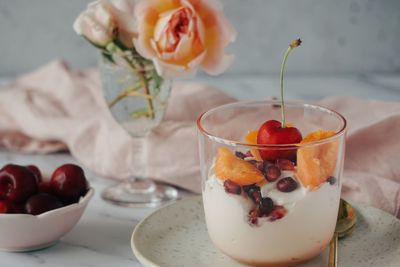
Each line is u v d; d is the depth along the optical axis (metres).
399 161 0.72
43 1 1.08
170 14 0.65
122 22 0.68
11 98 0.89
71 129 0.81
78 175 0.65
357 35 1.09
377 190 0.69
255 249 0.56
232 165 0.55
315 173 0.55
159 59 0.67
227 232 0.56
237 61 1.11
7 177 0.63
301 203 0.55
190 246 0.61
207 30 0.68
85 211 0.71
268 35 1.10
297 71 1.12
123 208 0.71
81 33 0.69
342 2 1.07
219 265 0.58
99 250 0.64
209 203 0.57
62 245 0.65
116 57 0.70
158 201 0.73
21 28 1.09
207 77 1.11
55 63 0.96
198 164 0.75
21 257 0.63
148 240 0.61
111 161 0.77
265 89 1.05
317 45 1.10
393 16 1.08
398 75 1.11
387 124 0.74
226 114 0.61
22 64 1.12
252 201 0.55
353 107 0.82
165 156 0.76
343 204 0.62
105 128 0.80
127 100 0.71
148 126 0.73
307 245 0.56
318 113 0.60
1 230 0.61
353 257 0.59
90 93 0.89
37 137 0.84
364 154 0.73
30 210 0.62
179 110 0.84
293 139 0.55
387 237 0.61
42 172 0.69
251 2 1.08
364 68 1.11
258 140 0.56
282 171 0.55
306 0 1.07
